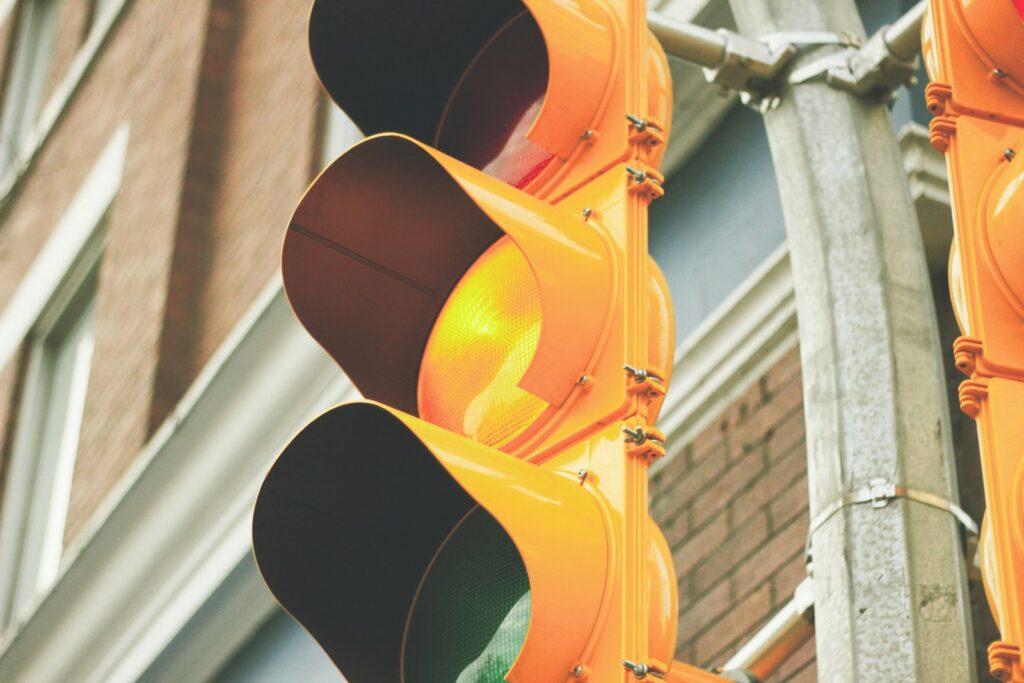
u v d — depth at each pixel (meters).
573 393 3.26
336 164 3.74
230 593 11.05
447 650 3.37
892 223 4.18
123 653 12.02
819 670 3.71
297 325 10.88
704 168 7.89
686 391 7.42
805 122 4.31
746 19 4.58
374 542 3.57
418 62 4.04
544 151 3.69
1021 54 3.10
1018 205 2.93
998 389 2.88
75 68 17.45
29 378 16.12
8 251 17.61
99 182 16.19
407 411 3.74
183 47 15.23
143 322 13.95
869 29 7.04
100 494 13.59
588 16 3.62
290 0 14.23
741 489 6.98
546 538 2.99
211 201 14.28
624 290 3.31
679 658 6.96
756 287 7.11
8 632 12.96
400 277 3.77
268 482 3.52
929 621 3.62
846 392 3.95
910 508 3.77
